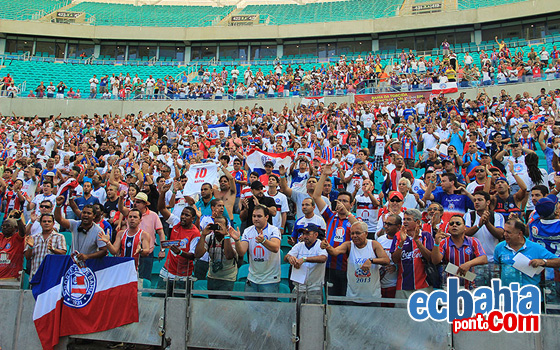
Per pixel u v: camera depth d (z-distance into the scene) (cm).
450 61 2464
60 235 700
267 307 577
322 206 741
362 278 583
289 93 2573
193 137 1661
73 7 4084
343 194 720
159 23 3719
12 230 684
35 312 627
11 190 1111
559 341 503
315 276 601
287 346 561
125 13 4062
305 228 613
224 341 581
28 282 655
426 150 1312
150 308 610
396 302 544
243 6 4591
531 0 3042
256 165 1098
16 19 3497
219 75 2961
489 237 658
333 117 1823
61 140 1686
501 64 2345
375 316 547
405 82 2350
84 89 2955
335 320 556
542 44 2811
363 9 3838
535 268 523
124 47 3631
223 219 638
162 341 599
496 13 3136
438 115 1786
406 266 582
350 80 2519
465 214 714
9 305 637
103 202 1025
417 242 569
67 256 643
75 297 627
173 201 963
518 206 779
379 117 1673
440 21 3244
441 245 591
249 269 650
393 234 635
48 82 3017
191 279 607
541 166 1311
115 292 622
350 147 1402
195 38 3562
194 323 595
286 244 847
